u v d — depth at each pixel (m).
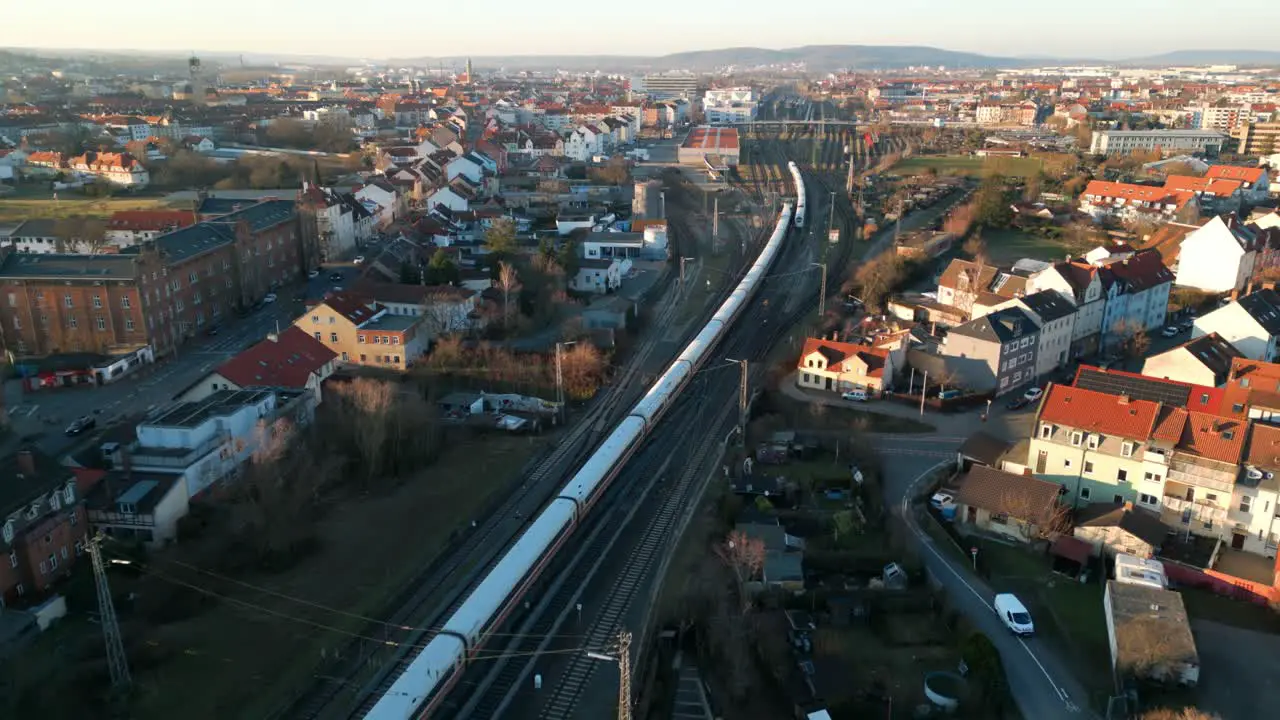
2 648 71.69
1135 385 106.50
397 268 171.75
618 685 71.69
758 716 67.94
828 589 82.44
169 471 92.62
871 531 93.38
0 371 125.50
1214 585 82.31
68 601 78.25
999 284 153.00
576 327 151.00
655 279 193.50
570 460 111.31
